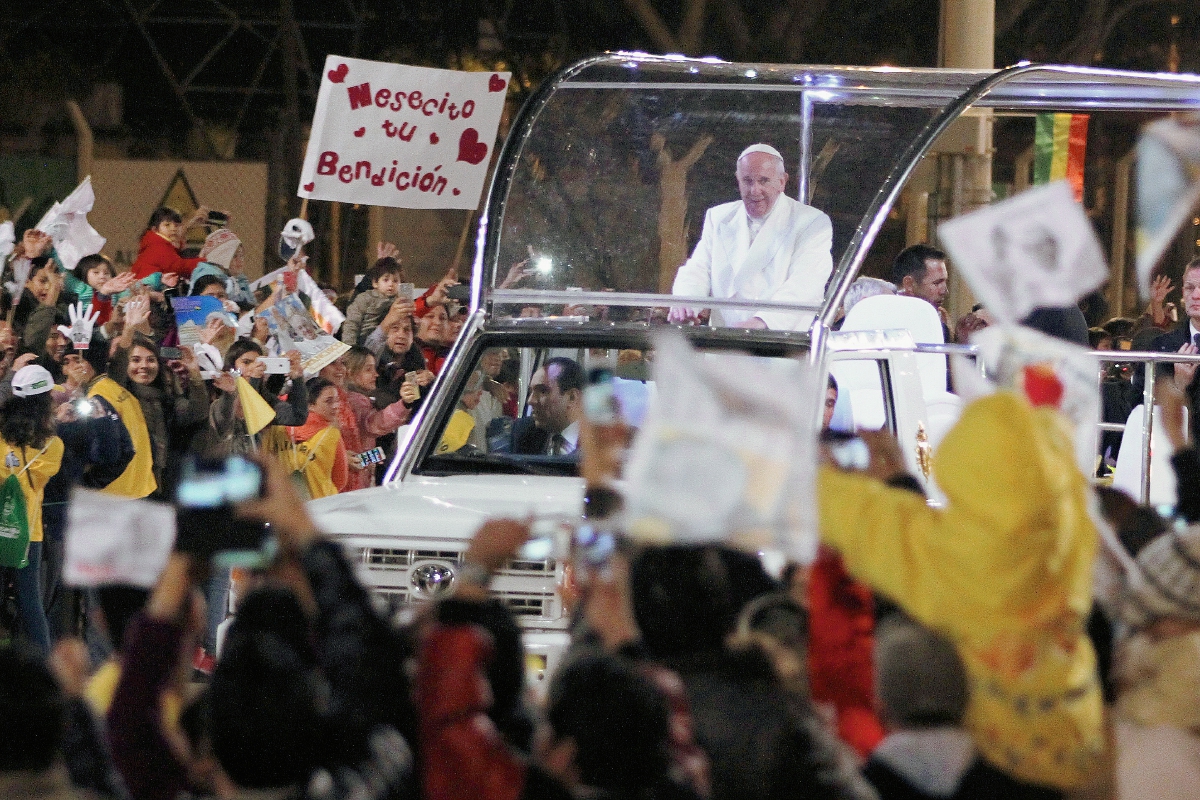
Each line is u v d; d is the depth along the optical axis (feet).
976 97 90.53
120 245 301.43
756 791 45.29
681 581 48.85
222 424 116.78
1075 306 109.60
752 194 102.53
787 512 43.29
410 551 79.51
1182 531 55.52
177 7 330.34
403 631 47.80
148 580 43.80
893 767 48.75
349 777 41.57
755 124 102.73
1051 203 49.88
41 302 127.03
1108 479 107.04
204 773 45.21
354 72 123.85
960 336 135.13
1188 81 96.17
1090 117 159.33
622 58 100.01
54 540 111.34
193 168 303.48
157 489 118.01
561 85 99.25
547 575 78.13
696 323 96.89
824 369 87.04
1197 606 53.42
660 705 42.68
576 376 95.61
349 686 43.27
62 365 123.85
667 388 43.60
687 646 48.62
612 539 51.98
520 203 100.73
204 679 93.09
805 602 55.21
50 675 38.42
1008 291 50.21
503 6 310.86
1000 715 49.11
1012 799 49.06
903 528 48.73
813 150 104.42
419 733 43.50
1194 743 52.70
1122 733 53.36
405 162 125.08
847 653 54.75
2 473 106.32
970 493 47.16
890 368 90.07
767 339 92.27
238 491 45.29
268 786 41.45
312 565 44.62
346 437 123.95
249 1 330.13
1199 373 109.81
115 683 46.62
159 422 118.21
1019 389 53.26
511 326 97.19
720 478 43.27
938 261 124.26
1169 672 53.36
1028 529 46.73
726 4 291.99
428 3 314.96
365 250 303.89
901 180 90.27
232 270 143.54
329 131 124.16
